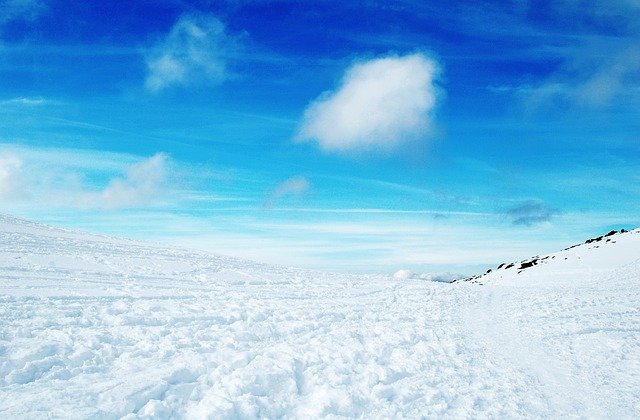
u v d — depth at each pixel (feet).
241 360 27.63
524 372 32.65
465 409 24.32
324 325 44.27
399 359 33.99
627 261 182.50
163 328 34.06
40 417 17.15
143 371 24.27
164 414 19.57
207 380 24.25
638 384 30.76
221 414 19.81
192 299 50.90
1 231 79.66
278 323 42.04
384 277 114.73
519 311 66.28
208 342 32.55
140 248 94.27
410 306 67.00
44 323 31.40
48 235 88.12
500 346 41.75
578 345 43.06
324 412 22.29
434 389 27.27
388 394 25.90
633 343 44.75
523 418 23.44
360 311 56.59
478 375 31.30
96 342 28.50
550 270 200.44
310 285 81.46
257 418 20.84
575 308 69.26
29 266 55.42
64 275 54.03
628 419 24.07
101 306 39.27
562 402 26.32
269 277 84.74
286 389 24.76
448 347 39.19
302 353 31.35
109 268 64.85
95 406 18.92
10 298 37.58
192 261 87.35
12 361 23.24
